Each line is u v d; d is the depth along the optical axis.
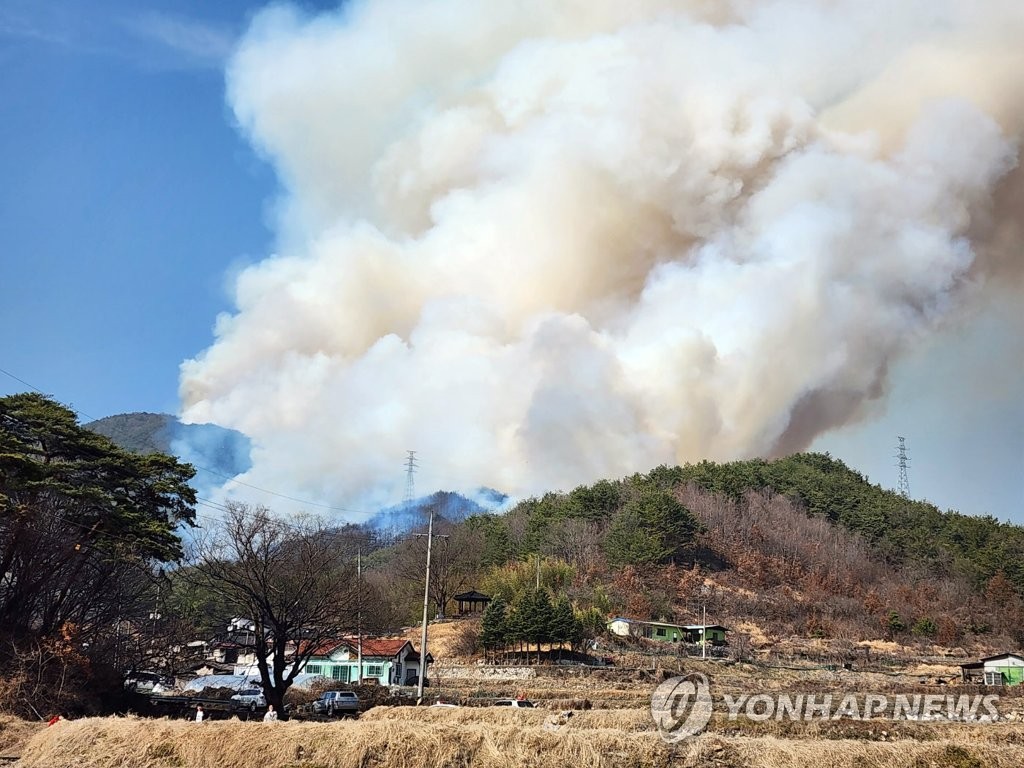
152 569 42.84
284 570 41.16
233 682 59.91
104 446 39.94
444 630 83.00
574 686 55.91
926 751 22.91
